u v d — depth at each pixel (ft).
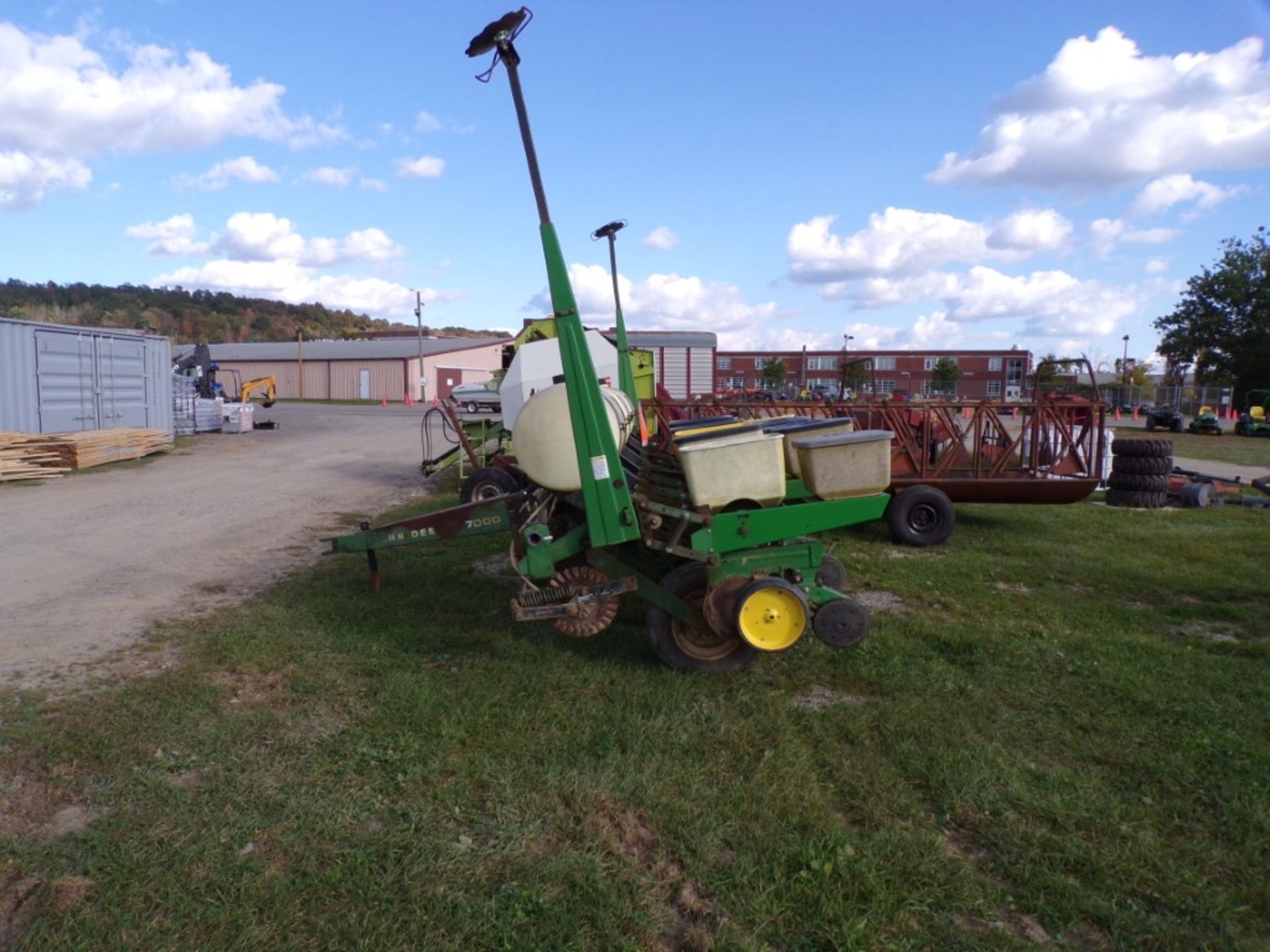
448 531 18.94
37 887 9.63
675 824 10.83
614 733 13.29
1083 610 20.98
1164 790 11.93
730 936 8.84
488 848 10.34
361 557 26.45
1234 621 20.43
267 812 11.14
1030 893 9.62
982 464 30.81
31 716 13.94
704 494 15.20
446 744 12.93
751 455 15.29
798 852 10.25
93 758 12.60
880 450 15.69
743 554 15.44
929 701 14.80
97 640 18.15
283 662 16.57
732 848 10.48
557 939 8.76
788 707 14.47
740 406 33.24
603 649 17.40
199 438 77.25
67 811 11.26
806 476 15.79
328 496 41.24
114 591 22.36
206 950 8.57
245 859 10.09
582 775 12.03
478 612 20.12
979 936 8.96
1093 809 11.34
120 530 31.55
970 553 28.17
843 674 16.05
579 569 15.83
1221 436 103.19
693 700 14.78
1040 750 13.10
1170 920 9.22
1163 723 14.05
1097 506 38.70
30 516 34.27
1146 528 32.76
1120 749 13.05
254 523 33.30
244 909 9.18
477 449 45.78
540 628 18.80
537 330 42.06
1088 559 26.89
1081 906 9.37
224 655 16.79
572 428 15.20
